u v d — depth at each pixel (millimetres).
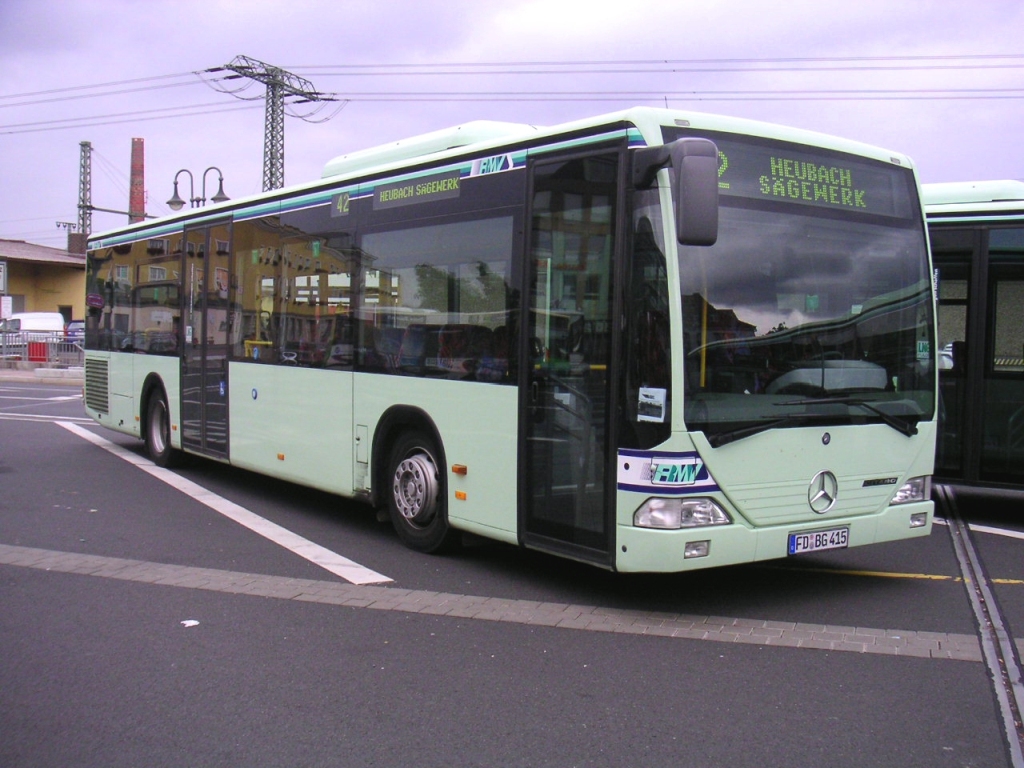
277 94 38344
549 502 6281
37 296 57500
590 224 5973
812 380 6145
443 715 4535
